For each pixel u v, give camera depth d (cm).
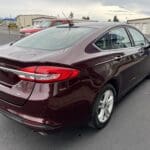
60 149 323
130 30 465
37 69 278
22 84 290
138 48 472
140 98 496
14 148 324
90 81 315
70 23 433
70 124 302
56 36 373
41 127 283
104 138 348
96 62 329
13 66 294
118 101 468
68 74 284
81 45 330
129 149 323
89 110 324
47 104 278
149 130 371
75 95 295
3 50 343
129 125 384
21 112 295
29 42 375
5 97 308
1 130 365
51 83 277
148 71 569
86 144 333
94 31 369
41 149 322
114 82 384
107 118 382
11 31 2742
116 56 379
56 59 288
